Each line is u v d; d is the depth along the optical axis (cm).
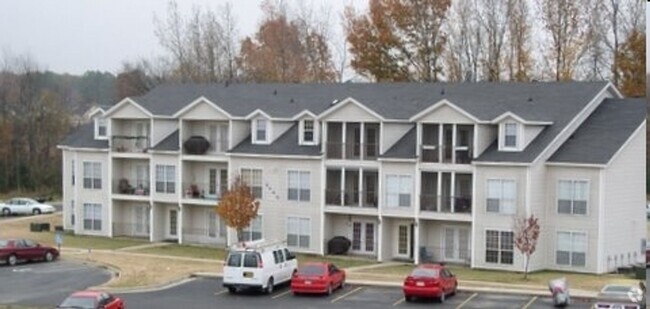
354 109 5856
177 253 5978
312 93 6538
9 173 10912
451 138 5631
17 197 10450
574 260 5319
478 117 5459
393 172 5706
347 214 5938
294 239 6062
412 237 5756
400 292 4562
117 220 6881
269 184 6144
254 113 6275
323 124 5975
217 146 6494
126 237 6831
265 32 10994
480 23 8869
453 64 8900
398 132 5806
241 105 6494
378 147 5872
